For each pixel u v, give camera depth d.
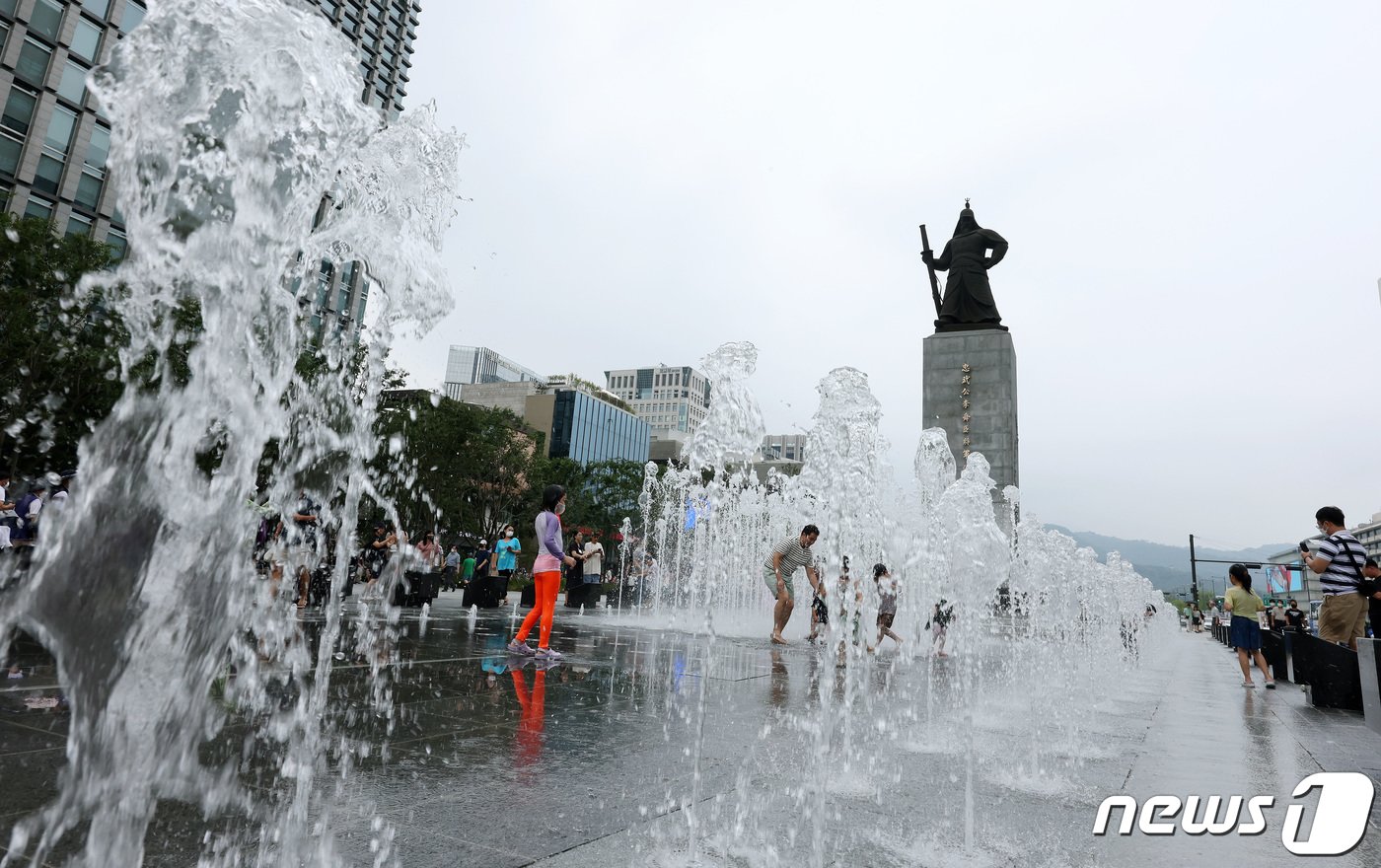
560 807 3.11
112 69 2.40
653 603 20.20
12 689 4.42
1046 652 11.20
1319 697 8.05
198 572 2.26
